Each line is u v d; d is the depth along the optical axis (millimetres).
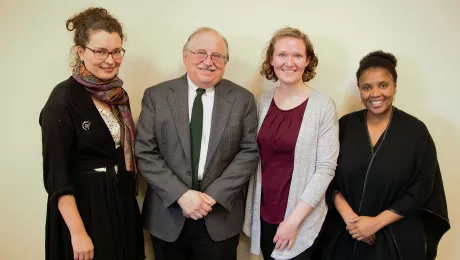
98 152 1354
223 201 1448
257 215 1611
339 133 1644
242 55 1831
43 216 1907
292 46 1468
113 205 1388
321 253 1694
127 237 1461
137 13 1761
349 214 1546
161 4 1759
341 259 1624
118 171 1411
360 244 1573
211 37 1413
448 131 1923
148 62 1805
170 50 1801
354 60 1855
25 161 1851
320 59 1851
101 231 1353
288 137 1512
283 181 1545
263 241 1657
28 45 1755
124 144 1438
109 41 1289
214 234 1492
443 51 1851
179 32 1789
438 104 1897
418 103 1899
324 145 1504
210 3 1775
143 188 1873
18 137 1832
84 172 1337
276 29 1813
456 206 1996
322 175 1480
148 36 1782
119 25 1367
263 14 1799
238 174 1485
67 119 1265
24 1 1718
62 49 1763
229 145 1499
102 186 1360
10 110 1805
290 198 1521
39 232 1920
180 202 1423
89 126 1312
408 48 1850
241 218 1615
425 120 1914
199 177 1495
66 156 1261
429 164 1505
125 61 1793
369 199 1521
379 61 1508
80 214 1325
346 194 1578
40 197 1888
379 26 1828
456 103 1896
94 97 1371
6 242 1922
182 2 1765
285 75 1498
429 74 1872
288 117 1546
